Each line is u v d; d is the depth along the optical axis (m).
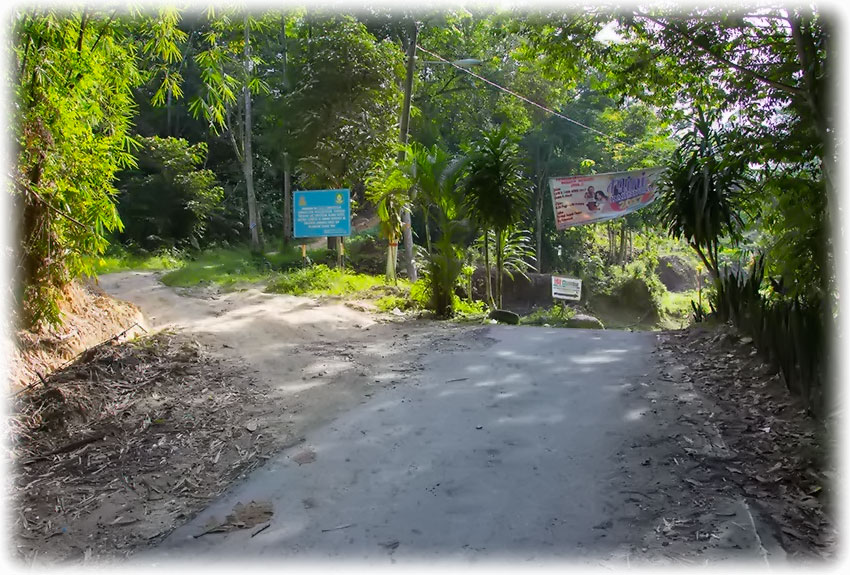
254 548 3.13
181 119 28.08
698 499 3.46
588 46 9.10
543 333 8.17
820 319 4.62
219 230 25.47
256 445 4.44
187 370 6.02
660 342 7.25
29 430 4.50
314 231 12.38
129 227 21.83
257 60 12.78
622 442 4.28
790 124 7.31
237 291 11.27
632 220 26.83
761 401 4.89
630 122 23.47
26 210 5.46
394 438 4.51
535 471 3.90
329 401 5.38
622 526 3.23
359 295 11.44
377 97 15.87
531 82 20.56
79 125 5.72
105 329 7.12
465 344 7.54
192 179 22.31
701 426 4.48
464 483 3.78
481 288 19.72
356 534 3.24
